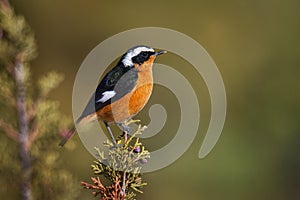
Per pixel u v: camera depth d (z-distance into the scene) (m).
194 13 17.27
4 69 7.38
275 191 17.38
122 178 6.97
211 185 16.36
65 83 15.48
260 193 17.22
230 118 17.33
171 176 15.85
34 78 15.51
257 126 17.67
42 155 7.50
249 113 17.67
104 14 16.47
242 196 16.91
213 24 17.38
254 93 17.80
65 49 16.12
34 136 7.46
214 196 16.44
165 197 15.84
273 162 17.58
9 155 7.44
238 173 16.77
